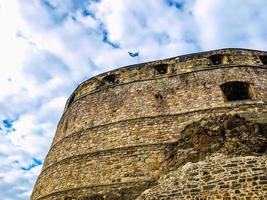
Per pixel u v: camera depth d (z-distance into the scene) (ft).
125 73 68.69
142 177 48.19
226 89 59.57
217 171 34.96
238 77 58.59
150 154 50.98
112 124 59.88
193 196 33.99
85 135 61.52
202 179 34.94
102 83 71.87
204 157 39.50
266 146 38.55
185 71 62.85
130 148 53.36
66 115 75.25
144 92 62.75
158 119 56.49
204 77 60.39
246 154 36.94
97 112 64.90
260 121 44.75
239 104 53.42
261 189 31.65
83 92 74.08
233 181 33.24
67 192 52.19
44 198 56.18
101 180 50.70
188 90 59.26
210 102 55.57
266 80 58.90
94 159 54.85
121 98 64.18
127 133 56.54
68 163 57.93
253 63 62.08
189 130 48.01
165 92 60.80
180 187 35.40
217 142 41.01
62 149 63.87
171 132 53.26
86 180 52.16
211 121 46.44
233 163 35.01
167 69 66.08
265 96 55.31
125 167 50.72
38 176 68.39
